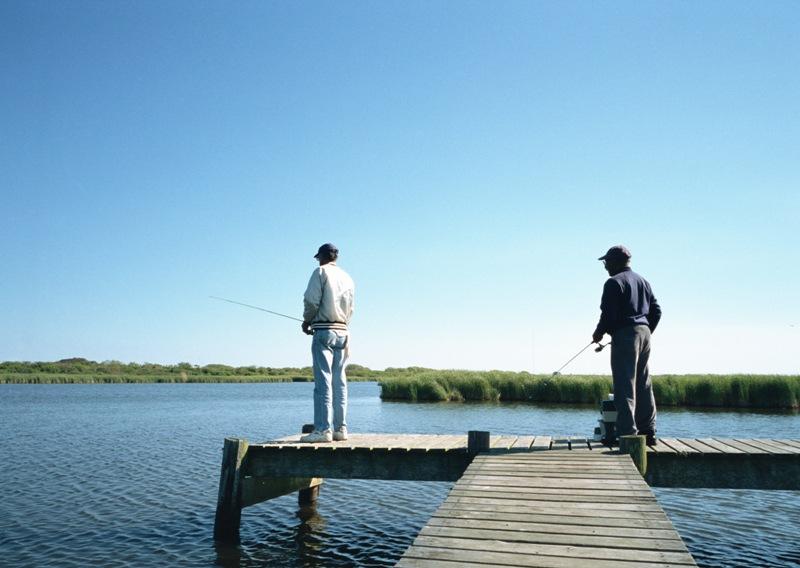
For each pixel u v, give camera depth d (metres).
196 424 26.11
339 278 7.78
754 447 6.63
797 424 21.19
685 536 7.95
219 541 7.65
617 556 3.43
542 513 4.22
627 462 5.73
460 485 4.98
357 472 7.06
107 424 26.05
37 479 12.48
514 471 5.42
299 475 7.36
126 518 9.12
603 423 6.99
